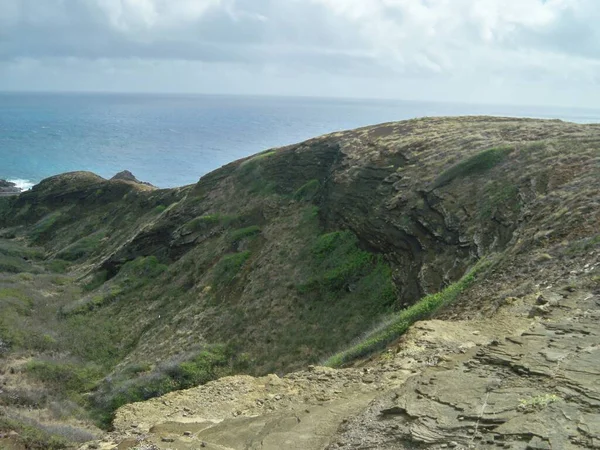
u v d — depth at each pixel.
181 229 35.94
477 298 12.17
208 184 40.75
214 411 8.47
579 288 9.80
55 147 166.62
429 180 23.42
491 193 19.81
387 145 29.58
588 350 6.89
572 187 16.45
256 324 23.09
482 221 18.70
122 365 24.28
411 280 19.73
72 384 21.33
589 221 13.05
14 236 56.78
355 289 22.09
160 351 24.56
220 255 31.25
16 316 28.11
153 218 45.25
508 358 7.12
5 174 120.31
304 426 7.00
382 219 23.67
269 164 37.53
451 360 8.06
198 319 25.80
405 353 9.10
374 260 22.92
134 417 8.34
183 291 30.28
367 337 15.39
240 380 9.91
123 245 40.28
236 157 151.12
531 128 26.48
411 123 34.50
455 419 5.81
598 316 8.23
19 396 17.61
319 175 33.50
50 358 23.58
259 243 30.38
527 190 18.45
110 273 37.94
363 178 27.52
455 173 22.58
